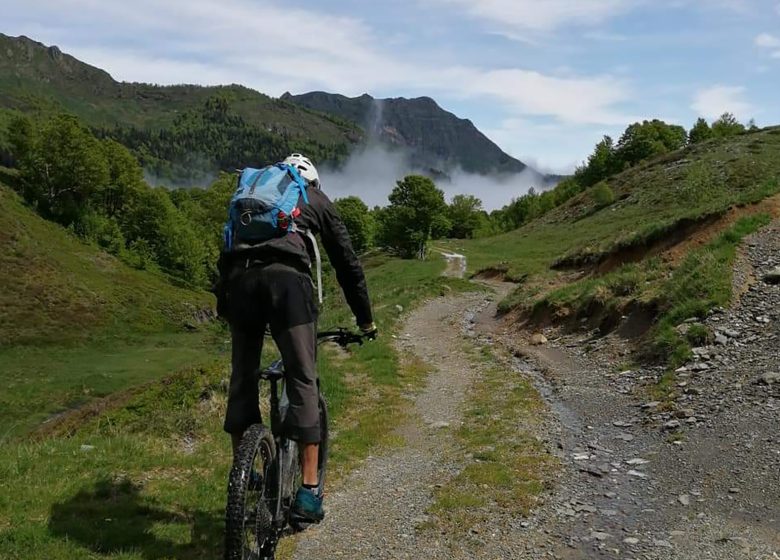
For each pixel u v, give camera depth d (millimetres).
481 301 31047
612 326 15000
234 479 3285
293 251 3764
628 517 5609
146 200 115875
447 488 6391
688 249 18719
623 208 71625
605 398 10312
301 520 3920
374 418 9766
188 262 109062
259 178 3994
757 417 7910
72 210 111000
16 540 4562
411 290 35938
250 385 3906
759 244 15180
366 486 6617
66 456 6762
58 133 111500
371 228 107000
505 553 4961
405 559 4863
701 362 10523
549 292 21453
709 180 61438
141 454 7020
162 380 10234
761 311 11773
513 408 10133
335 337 4531
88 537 4734
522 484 6480
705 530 5258
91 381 52500
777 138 76062
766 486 6035
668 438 7832
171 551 4664
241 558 3207
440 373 13969
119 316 82375
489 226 134250
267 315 3773
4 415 42281
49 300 80625
